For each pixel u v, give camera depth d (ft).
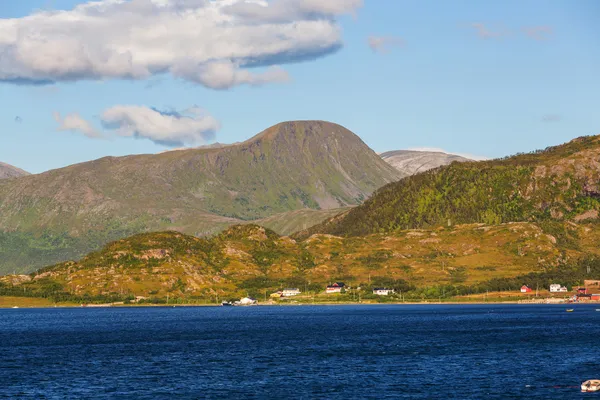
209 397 604.08
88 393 625.41
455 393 608.19
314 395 607.37
